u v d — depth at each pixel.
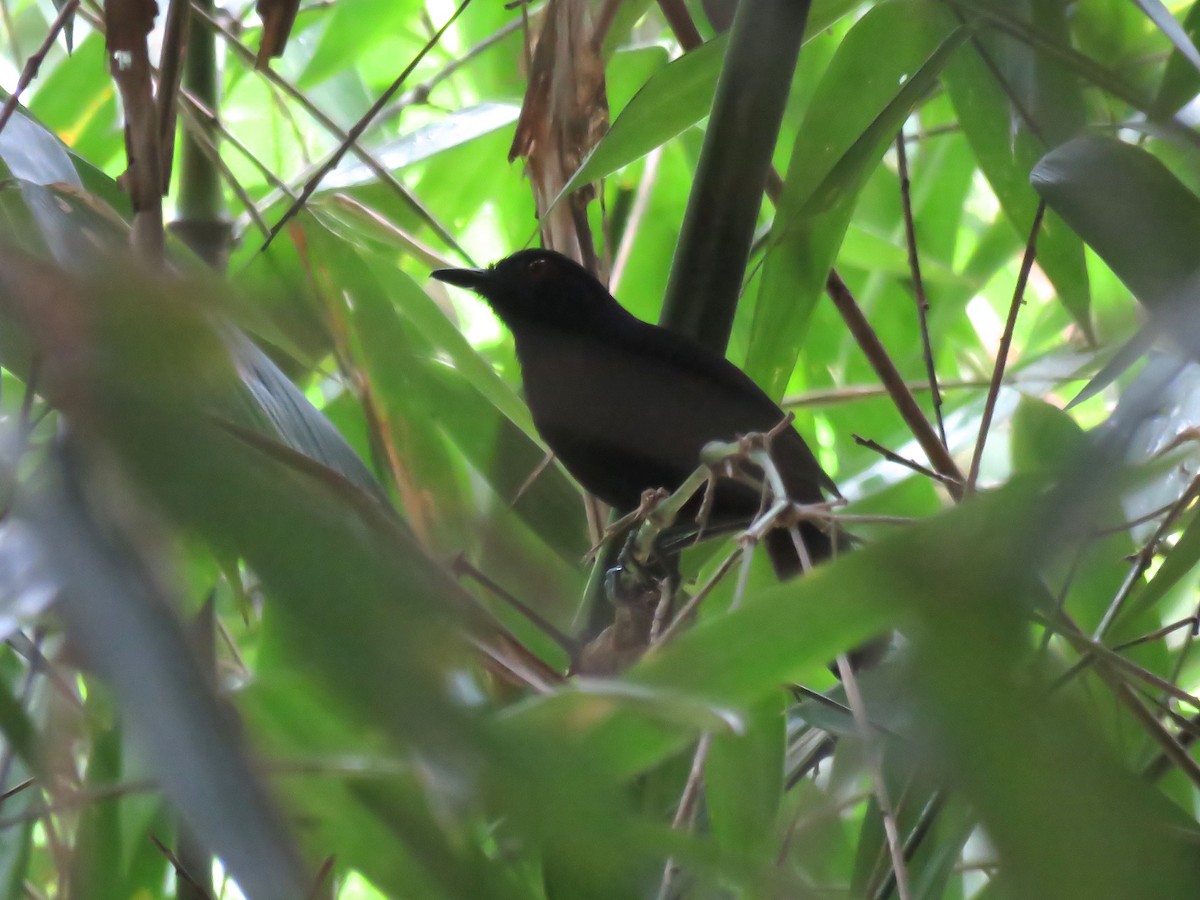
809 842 4.02
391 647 1.56
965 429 7.91
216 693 1.52
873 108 5.74
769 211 8.22
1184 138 4.30
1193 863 1.69
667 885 3.04
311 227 6.07
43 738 2.53
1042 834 1.47
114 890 3.99
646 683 2.31
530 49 7.01
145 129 4.02
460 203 8.52
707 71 5.70
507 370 8.95
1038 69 5.71
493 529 5.28
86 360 1.50
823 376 8.45
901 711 1.83
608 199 8.29
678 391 5.77
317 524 1.59
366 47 8.17
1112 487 1.72
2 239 1.54
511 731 1.68
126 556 1.52
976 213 10.12
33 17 8.61
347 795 2.75
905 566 1.68
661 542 5.75
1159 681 3.83
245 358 3.42
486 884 2.66
